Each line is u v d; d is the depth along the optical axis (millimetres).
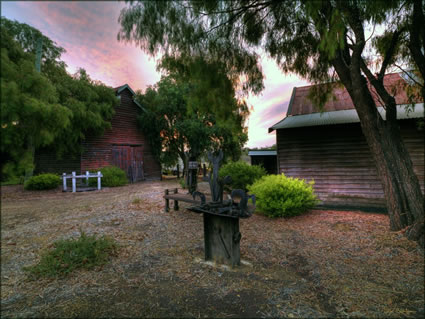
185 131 16578
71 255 3557
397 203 4668
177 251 4105
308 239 4625
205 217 3689
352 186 7926
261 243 4465
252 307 2547
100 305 2596
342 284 2992
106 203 8219
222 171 10633
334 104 9125
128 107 16656
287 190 6176
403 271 3252
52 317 2406
